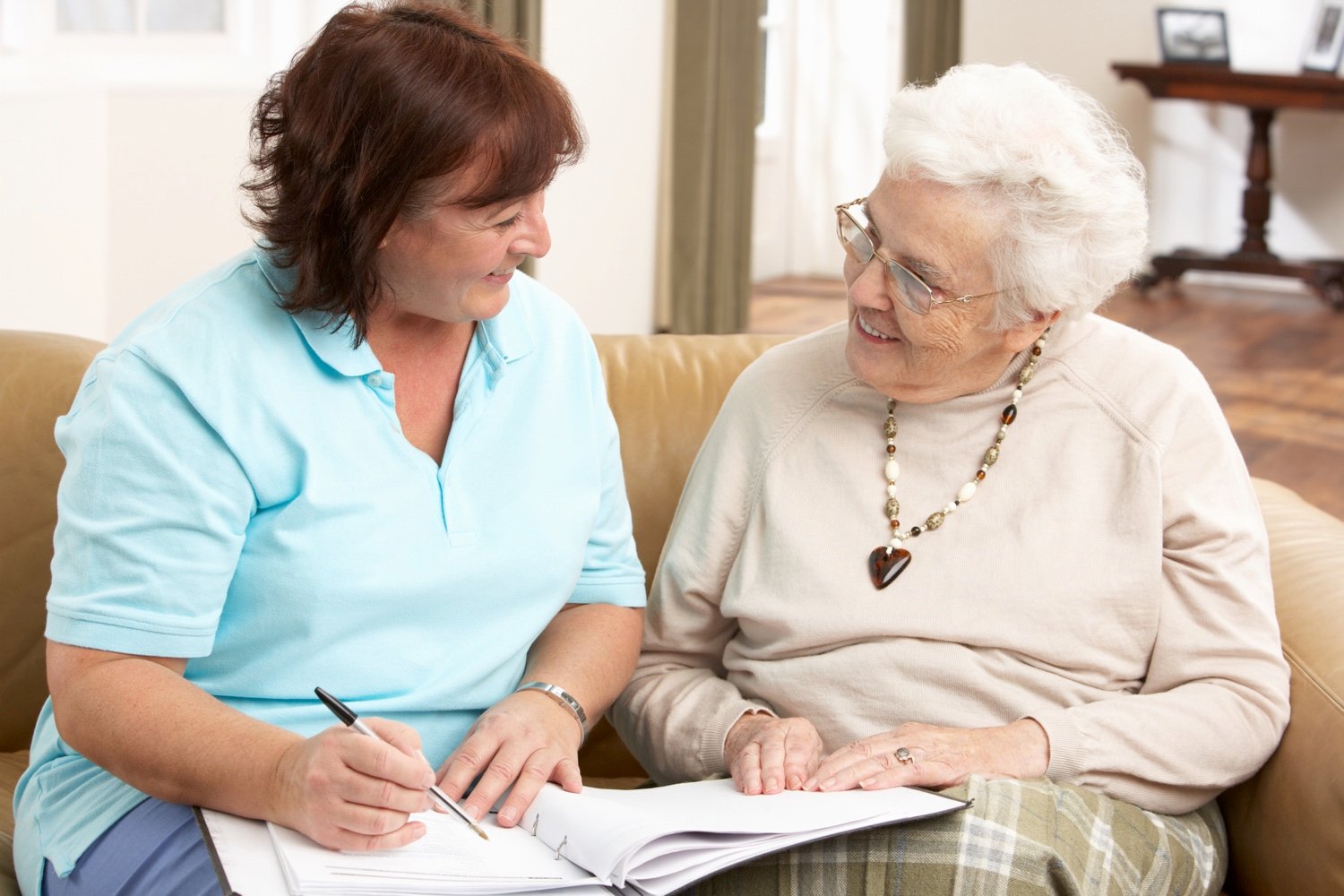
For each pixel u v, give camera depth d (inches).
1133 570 55.9
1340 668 55.2
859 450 59.3
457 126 44.1
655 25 208.5
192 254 145.5
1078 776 52.7
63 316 131.3
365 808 40.5
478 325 52.3
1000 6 313.3
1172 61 290.5
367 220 45.2
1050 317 54.8
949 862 46.8
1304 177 298.4
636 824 43.5
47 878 48.3
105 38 140.7
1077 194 51.8
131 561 45.1
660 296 219.6
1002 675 55.7
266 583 47.8
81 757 50.3
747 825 44.2
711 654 63.2
